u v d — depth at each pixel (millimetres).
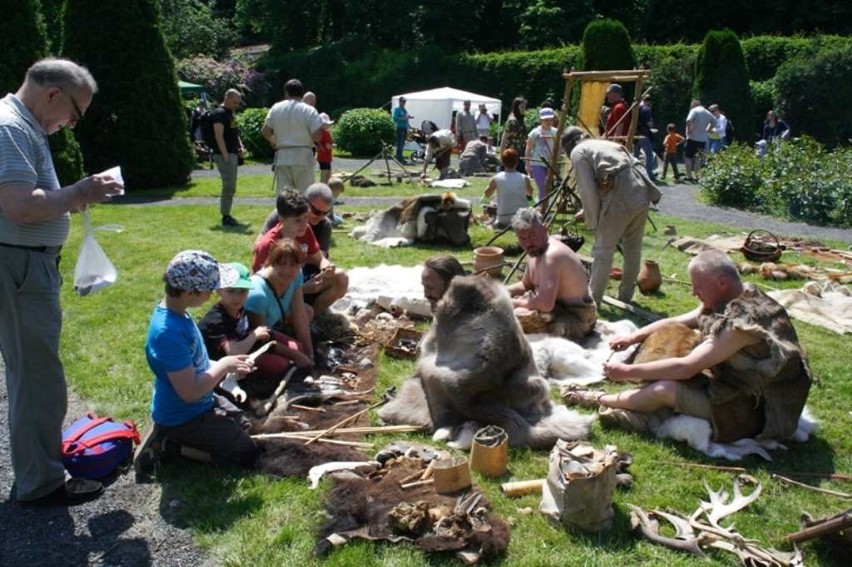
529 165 11484
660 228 10594
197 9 40000
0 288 3107
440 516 3127
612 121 11703
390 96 35969
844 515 2939
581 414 4359
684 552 3055
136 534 3184
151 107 14469
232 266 4441
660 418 4168
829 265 8461
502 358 4016
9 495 3467
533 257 5602
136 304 6414
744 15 36250
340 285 5613
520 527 3211
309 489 3492
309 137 9125
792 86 24594
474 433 3953
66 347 5387
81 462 3521
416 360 5191
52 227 3174
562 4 37656
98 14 14078
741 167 13141
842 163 12516
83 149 14328
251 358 3898
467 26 41906
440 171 16453
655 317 6266
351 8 42281
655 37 37656
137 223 10328
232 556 3018
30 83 3023
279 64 39812
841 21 34062
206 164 19484
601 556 3012
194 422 3607
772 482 3643
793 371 3854
